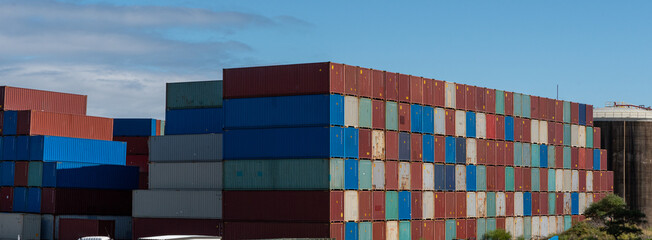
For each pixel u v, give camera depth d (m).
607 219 102.06
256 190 72.44
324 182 69.25
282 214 71.00
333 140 69.62
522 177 94.38
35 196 86.75
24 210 87.62
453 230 83.19
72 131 93.75
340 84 70.88
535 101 97.62
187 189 78.06
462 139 85.44
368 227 72.75
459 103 85.38
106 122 98.25
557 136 101.44
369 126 73.81
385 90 75.94
